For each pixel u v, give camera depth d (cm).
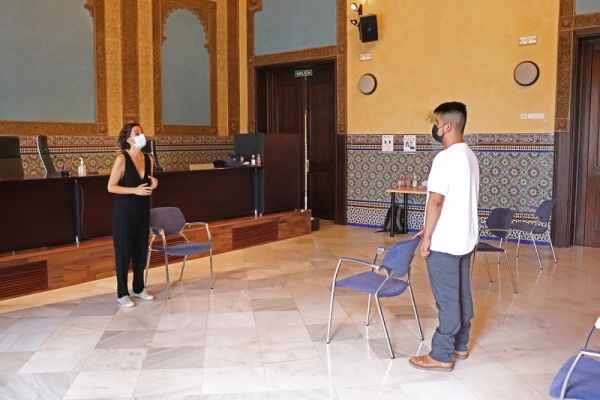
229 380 370
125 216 516
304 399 344
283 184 855
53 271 575
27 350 419
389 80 898
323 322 481
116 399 344
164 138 929
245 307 521
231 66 1030
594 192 775
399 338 443
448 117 373
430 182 369
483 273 644
